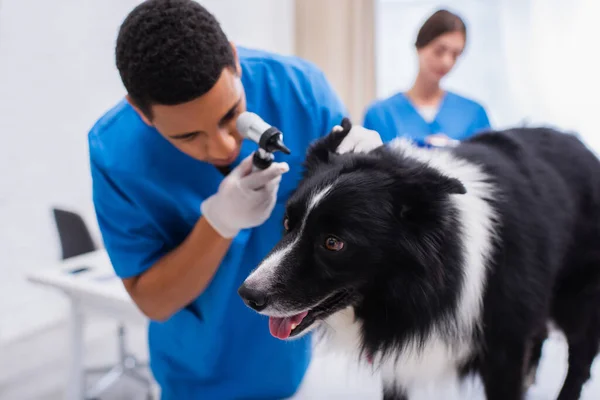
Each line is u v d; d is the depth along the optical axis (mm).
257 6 4141
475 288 1088
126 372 2816
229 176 1231
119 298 1929
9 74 2820
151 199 1333
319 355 1719
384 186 1104
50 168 3092
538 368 1604
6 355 2971
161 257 1339
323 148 1247
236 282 1443
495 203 1127
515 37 3662
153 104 1012
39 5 2900
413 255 1079
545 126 1489
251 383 1536
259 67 1465
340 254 1096
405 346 1171
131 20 982
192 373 1523
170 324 1492
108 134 1330
